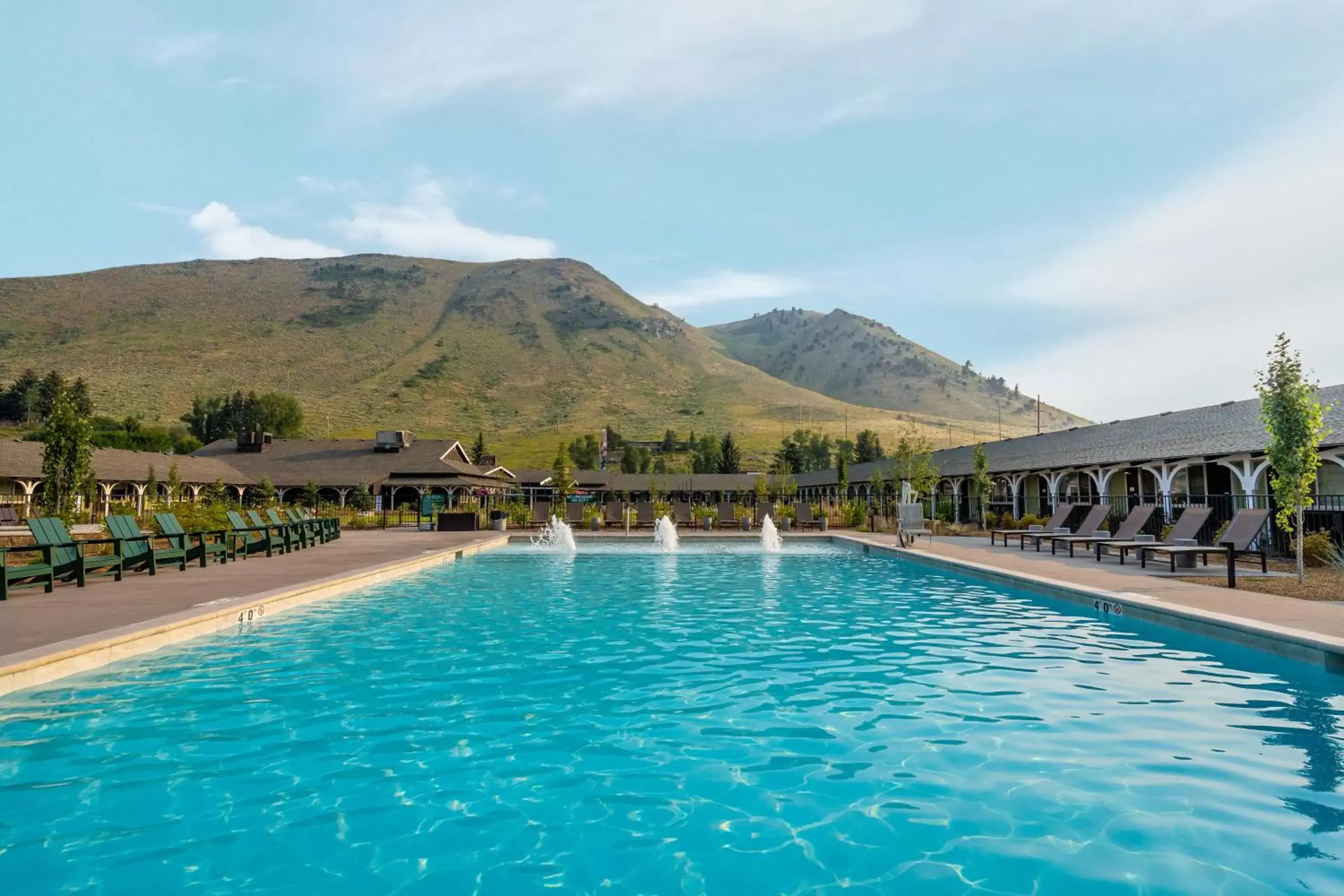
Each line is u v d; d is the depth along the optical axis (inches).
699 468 4968.0
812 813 150.6
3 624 297.3
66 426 779.4
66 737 195.0
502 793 161.6
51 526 405.7
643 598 459.5
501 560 747.4
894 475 1337.4
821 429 7066.9
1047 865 129.0
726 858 132.8
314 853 135.0
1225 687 242.1
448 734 199.0
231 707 221.5
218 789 163.2
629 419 6924.2
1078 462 1042.1
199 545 555.8
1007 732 198.5
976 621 370.9
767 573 618.8
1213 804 153.3
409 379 6855.3
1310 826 143.2
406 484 2140.7
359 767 175.9
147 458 1875.0
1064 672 265.0
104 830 143.6
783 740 194.1
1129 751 184.2
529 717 213.3
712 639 326.0
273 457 2325.3
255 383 6176.2
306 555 668.7
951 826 144.5
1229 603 356.5
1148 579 464.1
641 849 136.2
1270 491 740.7
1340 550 537.3
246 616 357.7
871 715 214.2
